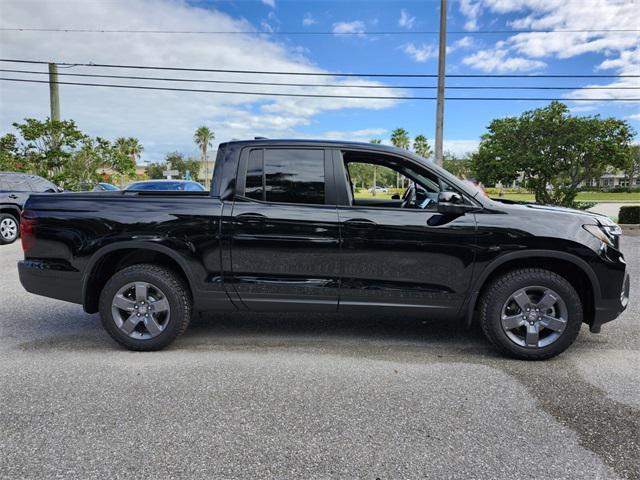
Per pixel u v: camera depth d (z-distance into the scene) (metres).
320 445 2.52
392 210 3.76
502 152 17.75
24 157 21.44
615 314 3.68
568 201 17.42
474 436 2.61
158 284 3.84
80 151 24.36
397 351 3.98
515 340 3.72
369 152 3.88
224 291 3.86
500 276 3.75
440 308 3.78
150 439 2.57
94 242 3.84
